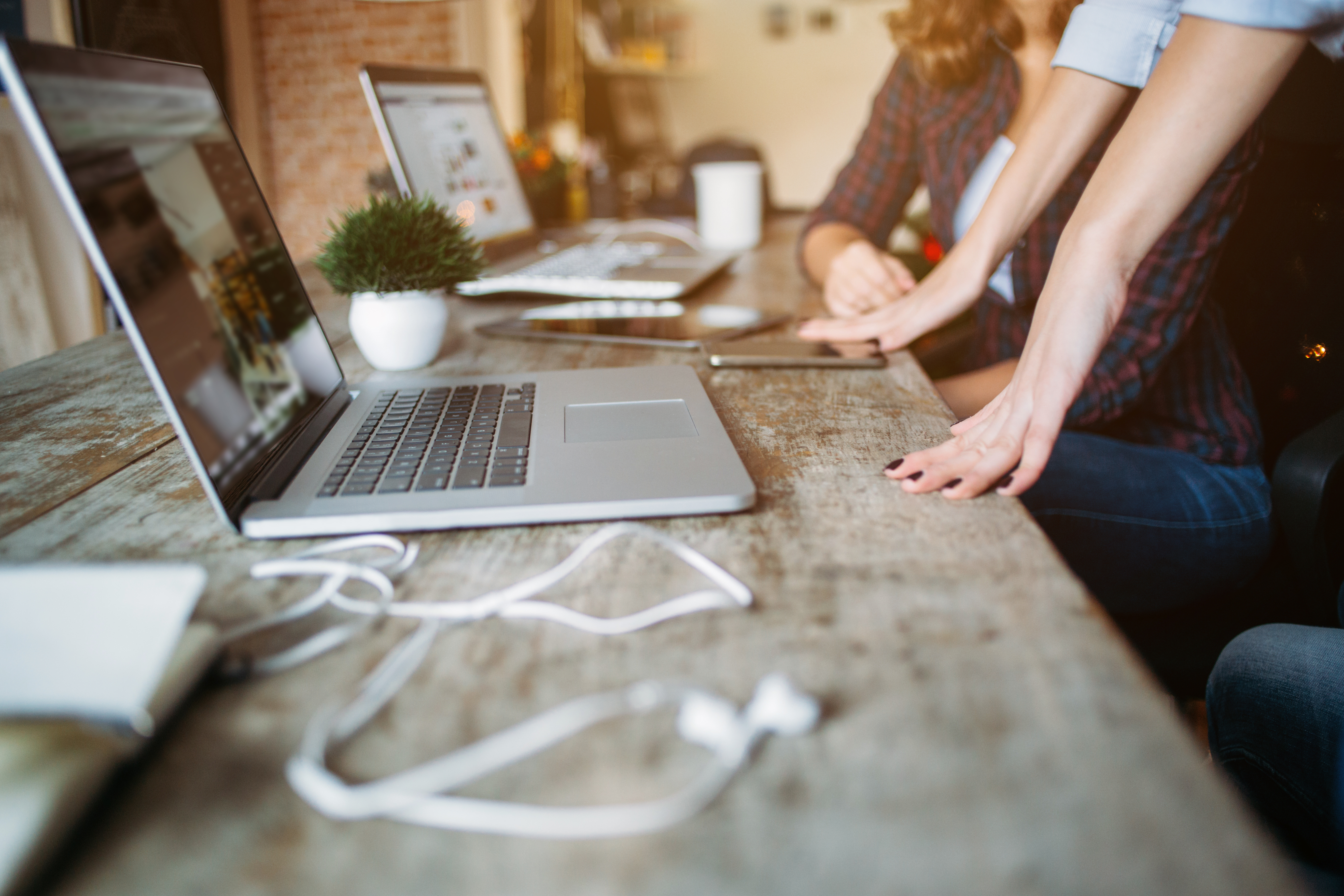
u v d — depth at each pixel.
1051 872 0.28
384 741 0.35
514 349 0.98
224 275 0.60
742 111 5.83
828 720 0.35
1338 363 0.97
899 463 0.61
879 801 0.31
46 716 0.32
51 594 0.36
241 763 0.34
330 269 0.86
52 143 0.44
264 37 3.51
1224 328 1.03
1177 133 0.66
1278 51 0.64
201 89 0.68
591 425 0.66
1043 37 1.15
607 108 5.24
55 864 0.29
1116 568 0.96
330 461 0.60
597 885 0.28
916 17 1.23
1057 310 0.68
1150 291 0.93
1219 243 0.92
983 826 0.30
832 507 0.56
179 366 0.50
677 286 1.24
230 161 0.69
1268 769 0.69
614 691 0.38
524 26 3.65
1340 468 0.82
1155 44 0.92
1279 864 0.28
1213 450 1.00
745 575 0.47
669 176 3.70
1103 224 0.69
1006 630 0.42
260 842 0.30
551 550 0.51
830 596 0.45
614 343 0.99
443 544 0.51
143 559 0.50
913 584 0.46
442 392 0.76
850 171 1.50
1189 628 0.91
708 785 0.32
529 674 0.39
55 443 0.70
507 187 1.63
